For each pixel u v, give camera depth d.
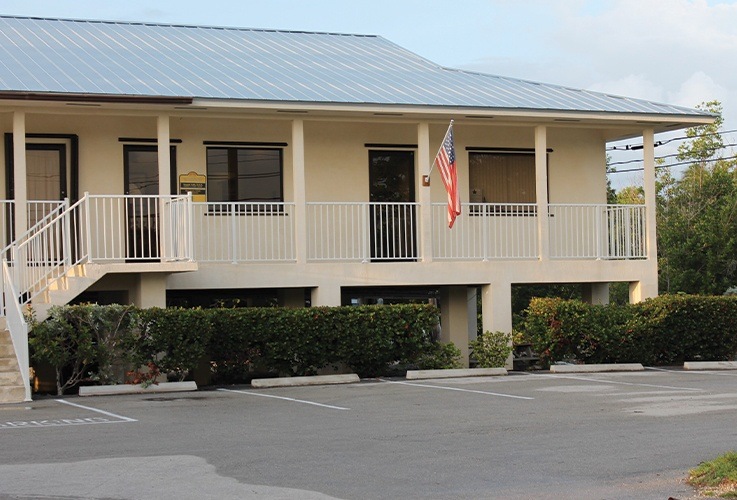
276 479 9.55
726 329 22.11
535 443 11.45
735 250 37.19
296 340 19.05
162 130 19.56
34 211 20.11
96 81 19.56
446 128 23.44
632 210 23.42
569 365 20.88
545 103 22.34
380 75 23.75
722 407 14.43
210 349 18.58
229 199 21.66
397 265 21.16
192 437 12.02
